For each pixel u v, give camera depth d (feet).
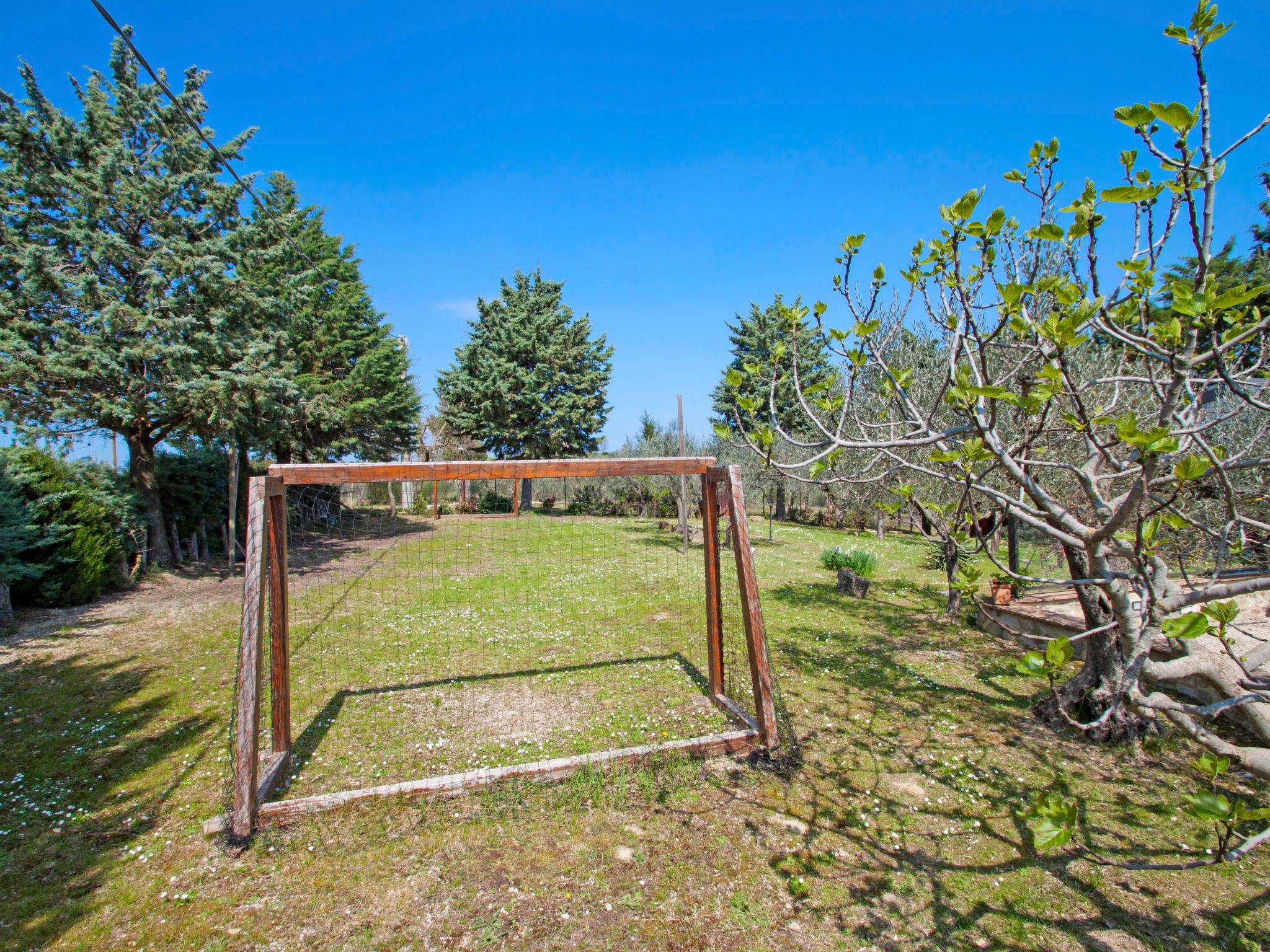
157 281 35.96
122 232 38.34
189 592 37.96
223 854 12.37
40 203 36.96
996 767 15.37
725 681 21.15
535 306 103.81
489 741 17.11
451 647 25.58
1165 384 11.13
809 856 12.14
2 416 34.65
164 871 11.92
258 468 64.95
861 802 13.94
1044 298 20.24
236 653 25.46
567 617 30.50
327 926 10.53
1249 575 19.22
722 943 10.05
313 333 65.57
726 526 63.98
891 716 18.43
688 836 12.76
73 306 35.88
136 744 17.30
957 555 28.99
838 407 12.73
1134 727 16.31
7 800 14.42
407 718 18.70
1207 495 17.54
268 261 45.65
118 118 38.09
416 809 13.56
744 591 16.43
